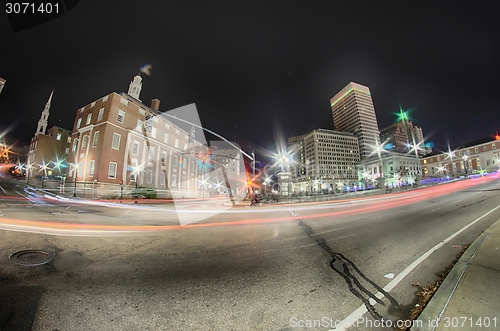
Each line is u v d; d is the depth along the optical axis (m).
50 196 22.44
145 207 15.82
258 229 7.32
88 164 29.16
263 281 3.40
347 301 2.84
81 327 2.19
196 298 2.84
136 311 2.51
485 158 75.44
